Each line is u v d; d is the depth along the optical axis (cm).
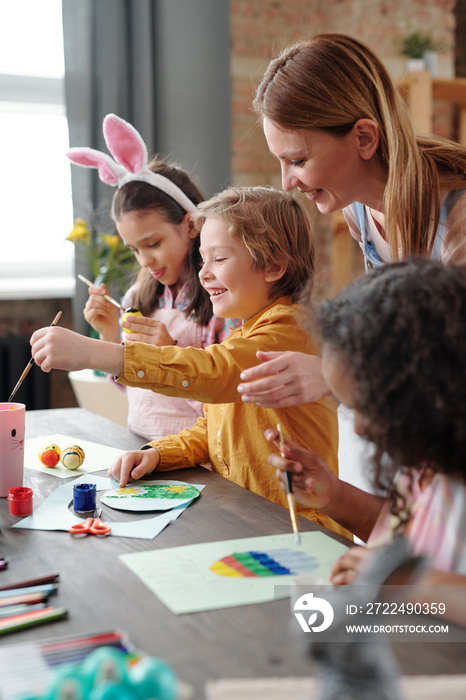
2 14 318
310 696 56
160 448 123
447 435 63
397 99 116
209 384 115
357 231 153
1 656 61
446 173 121
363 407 66
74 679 48
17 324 326
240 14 365
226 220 129
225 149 330
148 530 94
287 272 133
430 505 72
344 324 67
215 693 57
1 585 77
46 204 335
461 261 114
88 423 157
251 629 67
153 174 163
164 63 319
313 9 380
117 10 307
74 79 302
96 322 170
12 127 324
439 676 59
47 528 95
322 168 115
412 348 63
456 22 408
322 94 111
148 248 161
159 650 64
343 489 98
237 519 98
